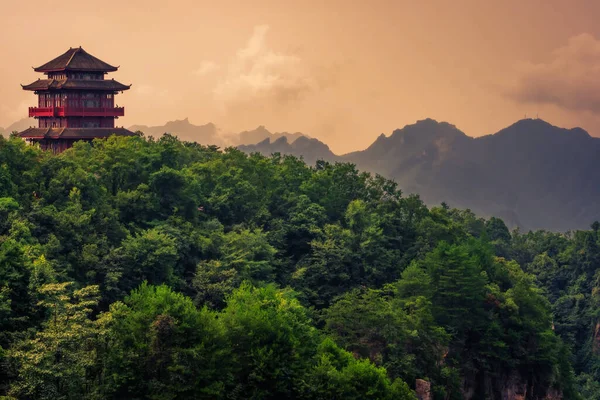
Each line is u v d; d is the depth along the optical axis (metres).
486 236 188.25
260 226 154.25
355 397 95.94
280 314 103.19
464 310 143.88
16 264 92.19
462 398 133.50
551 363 154.88
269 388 95.81
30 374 79.00
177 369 87.94
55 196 126.50
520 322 151.88
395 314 123.50
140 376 87.88
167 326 89.19
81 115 171.38
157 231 127.06
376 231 158.25
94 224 124.56
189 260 131.25
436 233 169.75
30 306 90.69
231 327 96.69
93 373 87.94
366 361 100.50
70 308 88.19
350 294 130.00
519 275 175.88
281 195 167.38
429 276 146.38
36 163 132.38
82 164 144.00
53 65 174.00
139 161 148.12
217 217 152.62
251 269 133.62
